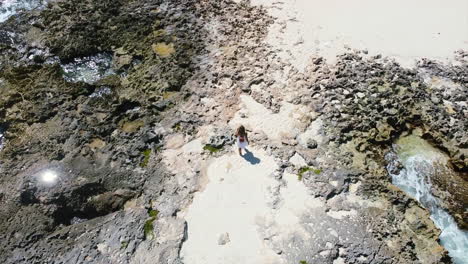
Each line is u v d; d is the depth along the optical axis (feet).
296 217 60.03
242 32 89.51
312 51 85.25
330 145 68.85
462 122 71.97
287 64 82.23
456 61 83.46
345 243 57.11
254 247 57.06
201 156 67.62
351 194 62.80
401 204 61.26
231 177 64.69
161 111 74.38
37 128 71.67
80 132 70.95
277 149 67.92
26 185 63.41
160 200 62.39
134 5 96.68
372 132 70.28
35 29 90.58
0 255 56.95
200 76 79.97
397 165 67.15
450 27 90.43
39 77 80.18
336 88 77.56
